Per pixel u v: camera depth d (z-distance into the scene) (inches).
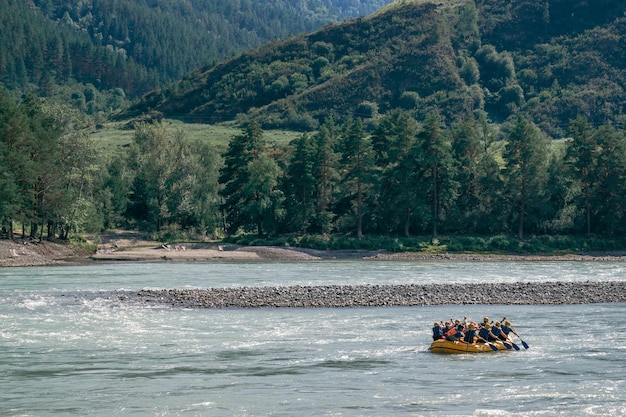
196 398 1491.1
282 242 5738.2
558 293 2979.8
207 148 6909.5
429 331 2181.3
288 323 2299.5
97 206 5984.3
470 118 6456.7
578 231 6048.2
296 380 1625.2
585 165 5959.6
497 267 4630.9
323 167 6038.4
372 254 5565.9
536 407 1443.2
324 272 4136.3
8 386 1563.7
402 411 1417.3
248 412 1406.3
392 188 6028.5
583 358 1851.6
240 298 2768.2
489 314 2524.6
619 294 2967.5
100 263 4795.8
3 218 4670.3
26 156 4707.2
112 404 1450.5
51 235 5206.7
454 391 1549.0
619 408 1439.5
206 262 5032.0
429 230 6131.9
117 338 2038.6
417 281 3617.1
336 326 2252.7
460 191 6225.4
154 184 6215.6
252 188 5935.0
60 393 1518.2
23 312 2444.6
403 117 6072.8
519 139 6013.8
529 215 6038.4
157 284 3388.3
